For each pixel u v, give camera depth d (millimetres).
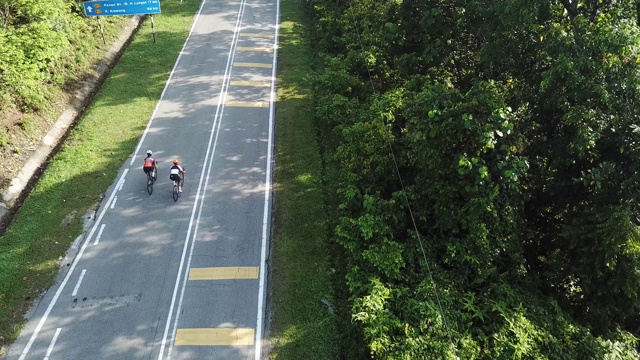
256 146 23359
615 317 14734
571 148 13727
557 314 14125
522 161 14266
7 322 14844
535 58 16516
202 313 15328
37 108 23719
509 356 12680
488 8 16734
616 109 13672
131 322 14961
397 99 19172
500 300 14211
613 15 14367
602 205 13969
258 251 17672
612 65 13547
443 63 20391
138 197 19875
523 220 15445
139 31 34188
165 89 27656
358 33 28484
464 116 14133
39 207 19047
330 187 20797
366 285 14656
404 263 15195
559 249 15797
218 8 39469
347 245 16250
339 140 23031
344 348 14352
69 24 28938
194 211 19328
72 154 21844
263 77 29609
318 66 31484
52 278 16297
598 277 13945
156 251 17484
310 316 15273
